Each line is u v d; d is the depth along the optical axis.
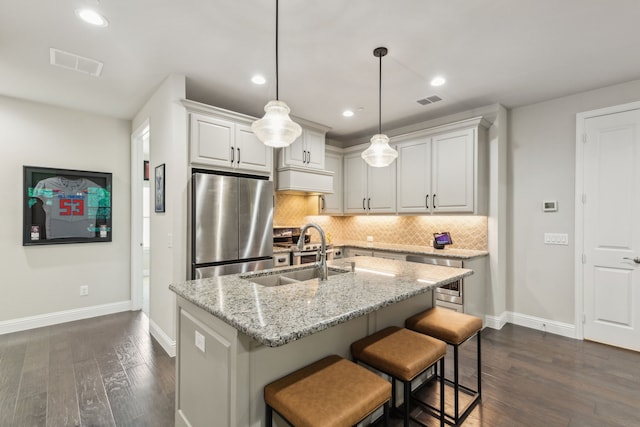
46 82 2.97
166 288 2.93
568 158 3.31
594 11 1.96
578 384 2.36
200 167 2.99
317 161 4.37
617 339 3.02
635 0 1.86
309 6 1.92
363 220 5.15
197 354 1.59
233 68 2.72
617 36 2.24
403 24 2.10
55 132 3.59
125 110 3.76
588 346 3.04
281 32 2.19
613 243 3.04
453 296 3.37
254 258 3.29
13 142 3.35
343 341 1.75
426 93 3.27
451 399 2.17
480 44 2.35
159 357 2.78
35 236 3.45
